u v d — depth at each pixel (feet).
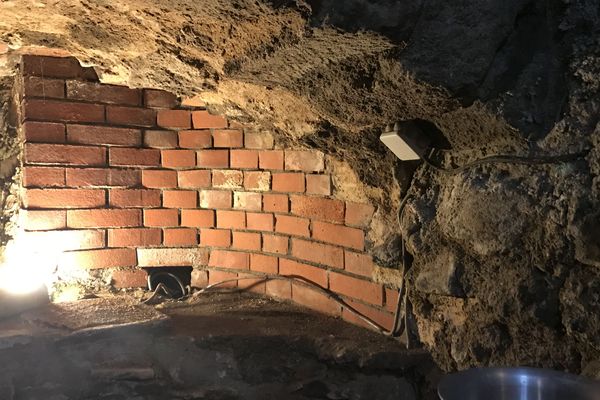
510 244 4.15
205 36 4.48
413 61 3.84
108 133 7.23
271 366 5.78
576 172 3.80
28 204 6.86
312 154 6.46
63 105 6.99
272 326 6.13
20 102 7.07
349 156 5.67
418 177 5.09
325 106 4.86
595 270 3.69
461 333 4.64
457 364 4.68
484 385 3.10
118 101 7.27
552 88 3.94
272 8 3.66
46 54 6.82
